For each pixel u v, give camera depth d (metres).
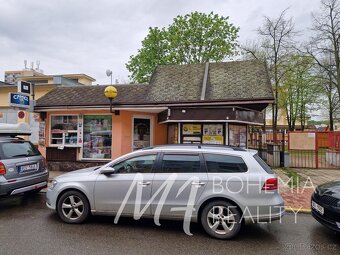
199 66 13.69
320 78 22.95
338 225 4.47
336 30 19.38
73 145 11.62
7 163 6.29
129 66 23.19
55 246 4.30
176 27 22.53
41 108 11.44
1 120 16.98
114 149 11.14
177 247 4.35
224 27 22.70
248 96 10.73
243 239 4.74
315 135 13.55
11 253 4.03
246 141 11.20
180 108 10.16
